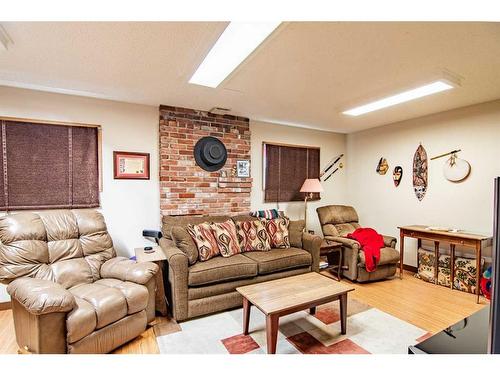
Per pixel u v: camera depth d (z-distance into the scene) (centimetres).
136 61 211
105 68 224
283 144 429
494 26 161
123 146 314
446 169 351
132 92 283
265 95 292
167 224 308
